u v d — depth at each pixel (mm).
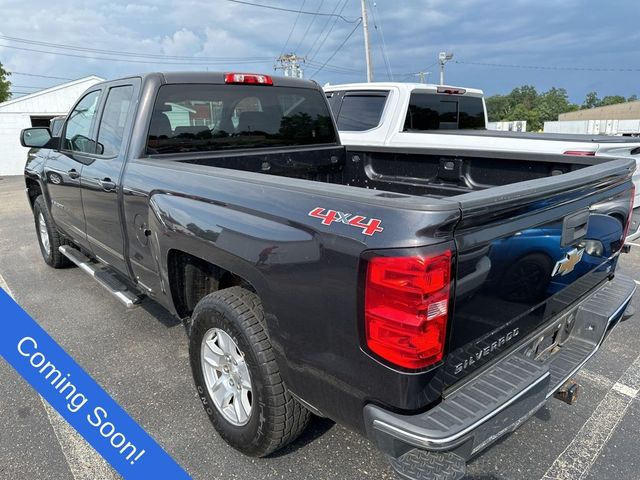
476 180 3391
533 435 2684
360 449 2570
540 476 2387
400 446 1691
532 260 2000
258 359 2178
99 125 3672
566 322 2473
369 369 1719
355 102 7207
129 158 3174
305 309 1885
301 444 2605
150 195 2848
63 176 4164
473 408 1738
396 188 3887
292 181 2094
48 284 5098
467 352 1824
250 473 2408
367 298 1655
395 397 1679
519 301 2008
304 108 4016
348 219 1727
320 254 1788
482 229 1710
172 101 3266
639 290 4773
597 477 2377
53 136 4941
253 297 2320
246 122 3666
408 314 1580
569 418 2828
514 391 1839
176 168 2748
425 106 7086
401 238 1562
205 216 2359
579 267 2393
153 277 3059
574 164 2898
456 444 1628
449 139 6332
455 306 1679
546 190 1920
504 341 2021
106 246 3672
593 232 2412
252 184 2219
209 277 2902
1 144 22531
